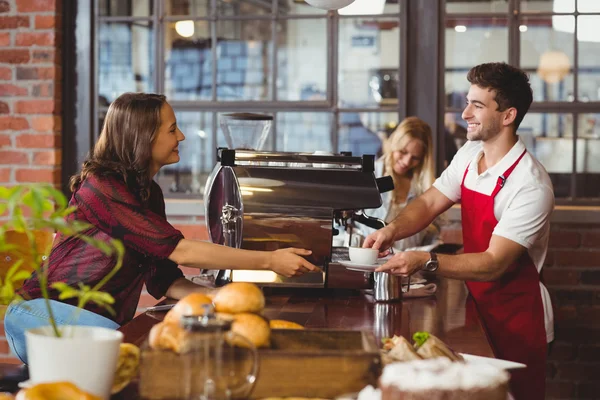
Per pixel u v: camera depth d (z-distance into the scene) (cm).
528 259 259
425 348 144
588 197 405
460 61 409
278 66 418
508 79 255
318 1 278
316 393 124
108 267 229
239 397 117
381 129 414
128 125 235
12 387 214
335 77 414
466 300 242
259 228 241
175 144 243
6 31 414
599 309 396
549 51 403
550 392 400
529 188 251
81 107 425
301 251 234
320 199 242
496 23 405
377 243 256
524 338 257
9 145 418
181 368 120
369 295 247
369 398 115
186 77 425
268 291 244
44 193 110
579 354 397
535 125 406
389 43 410
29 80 415
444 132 410
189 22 423
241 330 125
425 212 285
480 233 266
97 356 116
